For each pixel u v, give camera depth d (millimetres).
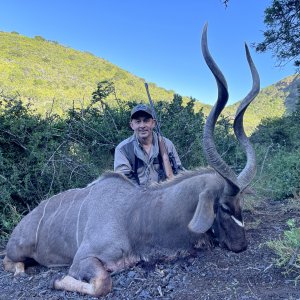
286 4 11055
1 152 4980
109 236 3137
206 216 2799
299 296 2537
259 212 4613
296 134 10438
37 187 5004
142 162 3811
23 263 3768
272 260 3168
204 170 3172
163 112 6305
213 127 2867
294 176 5273
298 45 11438
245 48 2971
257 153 6539
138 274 3064
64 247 3516
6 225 4492
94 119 6039
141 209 3223
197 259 3207
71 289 2977
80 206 3508
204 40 2689
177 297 2709
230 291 2709
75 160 5375
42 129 5461
